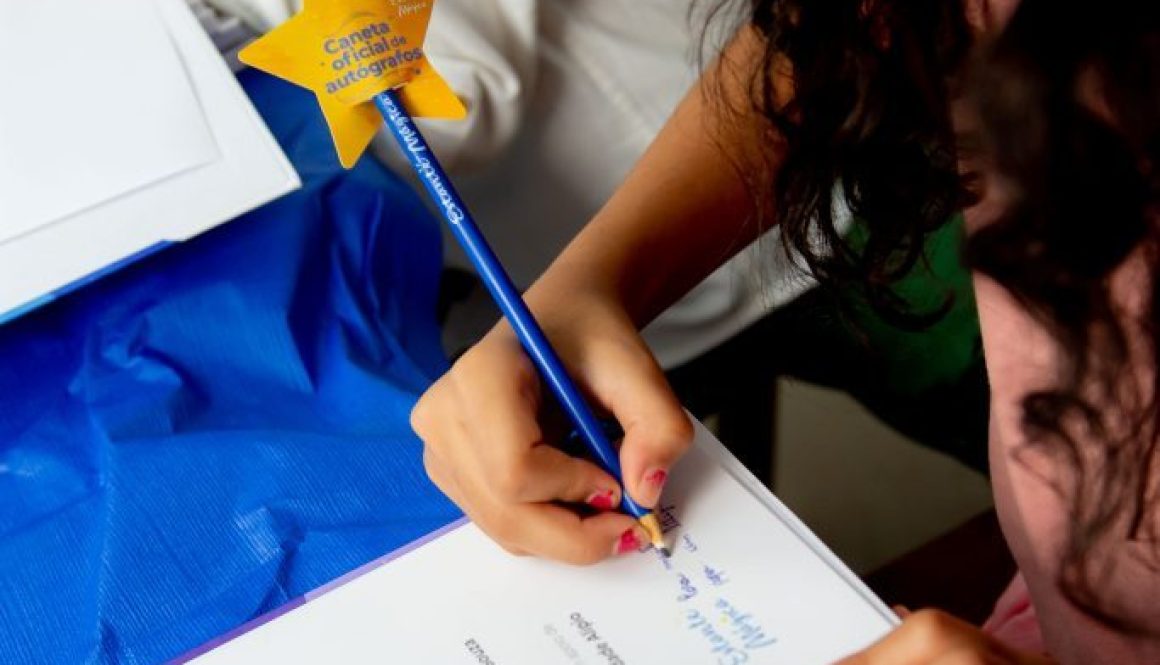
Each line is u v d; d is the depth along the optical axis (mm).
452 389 511
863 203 538
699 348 977
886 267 564
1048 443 481
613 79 970
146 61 697
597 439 487
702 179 628
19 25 718
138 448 587
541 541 474
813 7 499
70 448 600
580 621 467
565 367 511
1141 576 476
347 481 569
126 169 648
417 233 731
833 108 512
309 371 625
